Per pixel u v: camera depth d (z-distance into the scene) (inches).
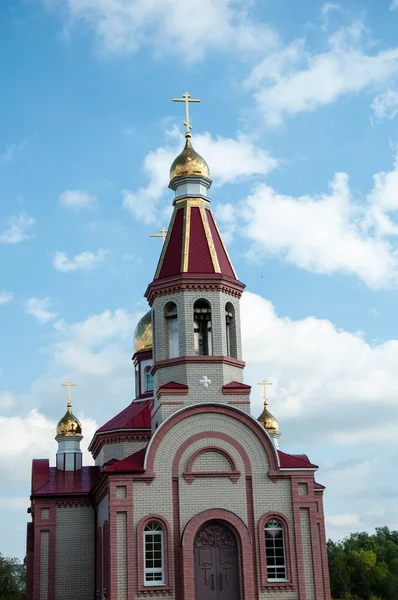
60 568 1598.2
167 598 1216.8
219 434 1309.1
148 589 1211.2
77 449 1795.0
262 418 2065.7
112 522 1238.9
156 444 1286.9
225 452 1300.4
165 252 1449.3
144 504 1255.5
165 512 1257.4
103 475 1296.8
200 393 1341.0
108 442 1664.6
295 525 1283.2
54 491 1642.5
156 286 1412.4
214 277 1392.7
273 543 1279.5
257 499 1288.1
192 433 1301.7
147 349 1862.7
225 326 1401.3
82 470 1768.0
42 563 1595.7
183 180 1496.1
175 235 1459.2
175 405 1327.5
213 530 1275.8
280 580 1255.5
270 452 1312.7
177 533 1250.6
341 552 4119.1
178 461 1284.4
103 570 1429.6
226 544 1272.1
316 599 1255.5
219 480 1288.1
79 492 1638.8
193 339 1369.3
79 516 1637.6
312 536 1286.9
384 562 4028.1
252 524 1275.8
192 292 1391.5
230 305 1435.8
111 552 1224.8
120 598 1204.5
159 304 1416.1
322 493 1621.6
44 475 1717.5
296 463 1321.4
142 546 1234.0
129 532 1235.2
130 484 1259.8
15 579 3422.7
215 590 1246.3
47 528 1615.4
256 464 1305.4
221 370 1360.7
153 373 1428.4
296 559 1267.2
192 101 1563.7
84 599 1584.6
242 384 1360.7
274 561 1270.9
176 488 1273.4
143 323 1895.9
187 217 1461.6
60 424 1812.3
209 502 1273.4
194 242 1434.5
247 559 1247.5
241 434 1315.2
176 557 1238.9
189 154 1513.3
